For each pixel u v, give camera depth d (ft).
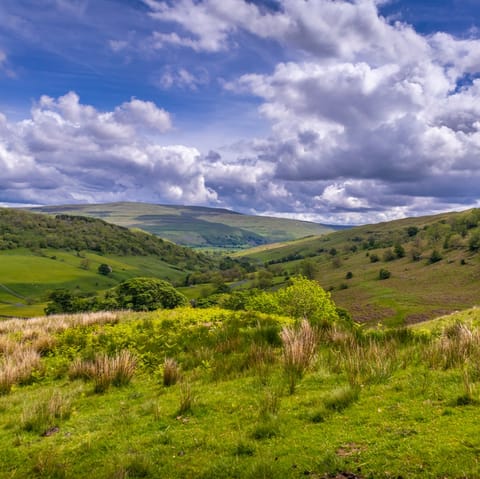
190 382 30.14
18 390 33.06
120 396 28.68
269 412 21.36
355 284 480.64
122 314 69.87
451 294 380.99
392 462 15.26
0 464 19.31
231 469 16.35
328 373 27.27
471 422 17.70
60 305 294.87
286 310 111.45
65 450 20.01
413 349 31.07
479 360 24.59
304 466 15.84
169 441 19.72
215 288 434.71
